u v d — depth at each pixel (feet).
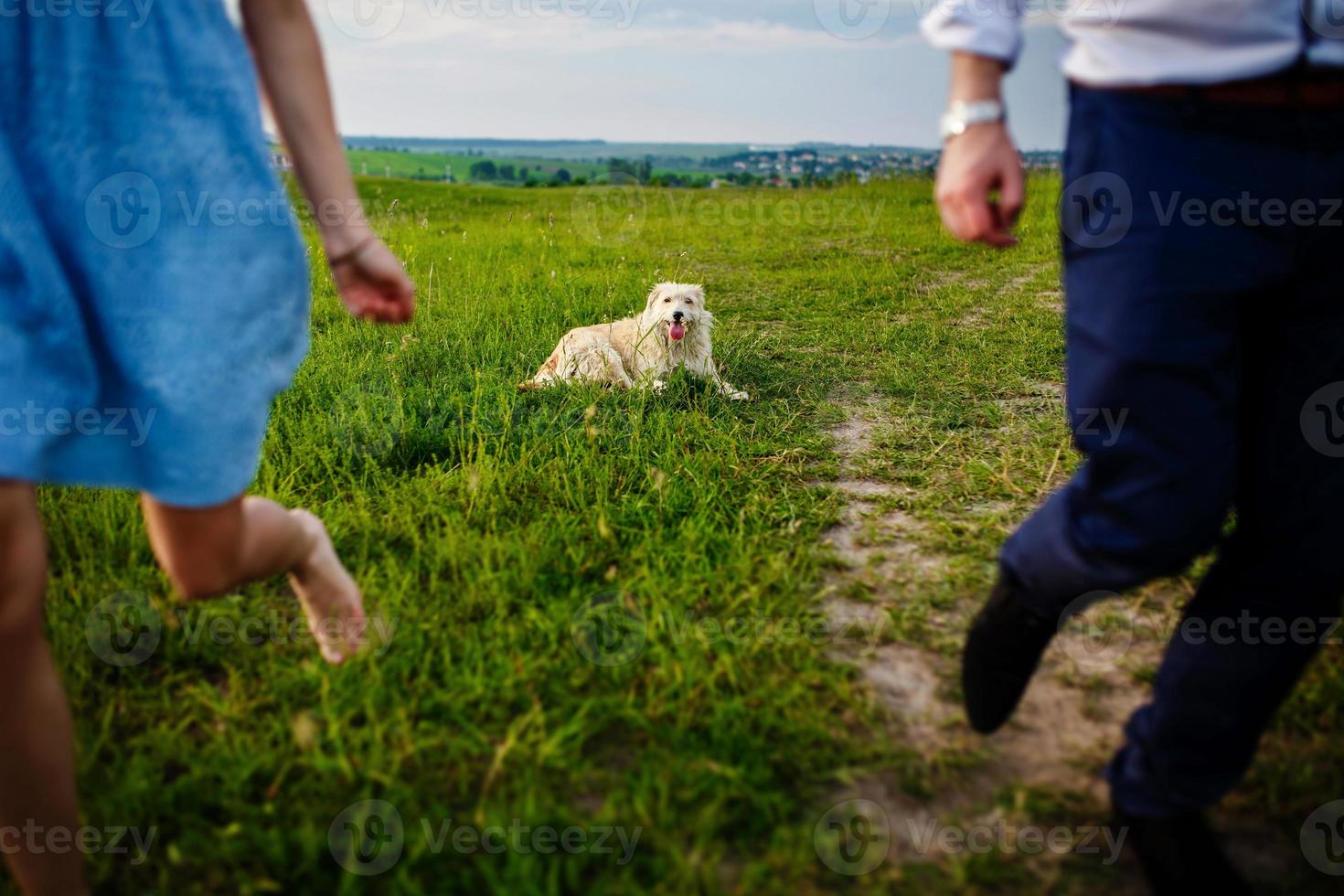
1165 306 4.57
